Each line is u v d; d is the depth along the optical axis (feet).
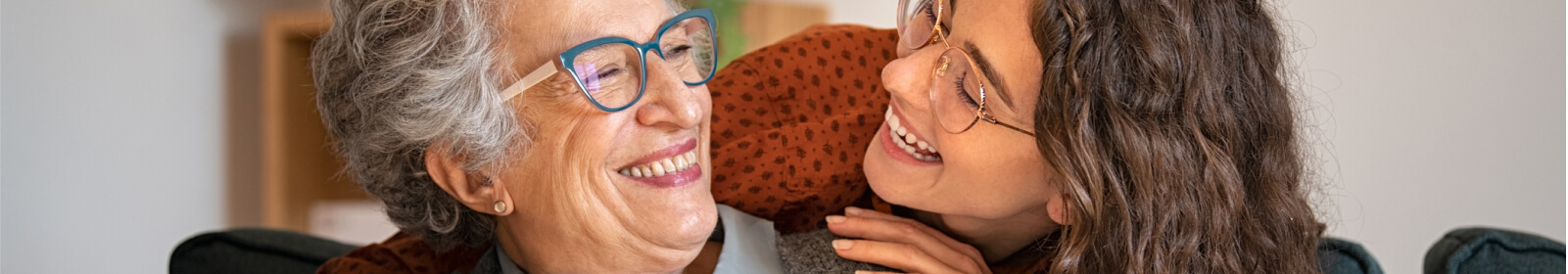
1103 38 3.89
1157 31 3.86
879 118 5.20
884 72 4.32
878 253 4.50
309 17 14.28
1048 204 4.47
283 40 14.61
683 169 4.31
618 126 3.99
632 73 4.02
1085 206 4.04
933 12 4.39
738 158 5.04
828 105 5.60
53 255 13.83
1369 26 10.51
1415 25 10.57
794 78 5.55
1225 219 4.13
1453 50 10.53
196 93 15.06
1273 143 4.32
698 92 4.40
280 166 14.78
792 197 5.09
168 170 14.87
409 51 3.89
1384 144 10.75
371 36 3.98
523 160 4.10
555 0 3.85
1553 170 10.46
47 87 13.89
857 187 5.19
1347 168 10.78
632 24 3.99
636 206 4.15
